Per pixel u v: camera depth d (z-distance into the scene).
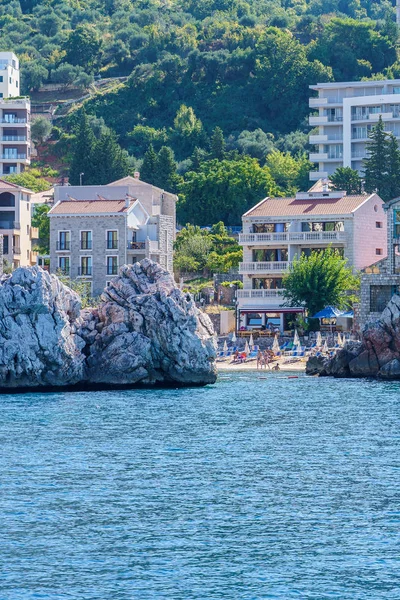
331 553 114.00
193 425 192.25
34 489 139.00
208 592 103.81
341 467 152.38
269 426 190.50
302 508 130.25
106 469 151.38
